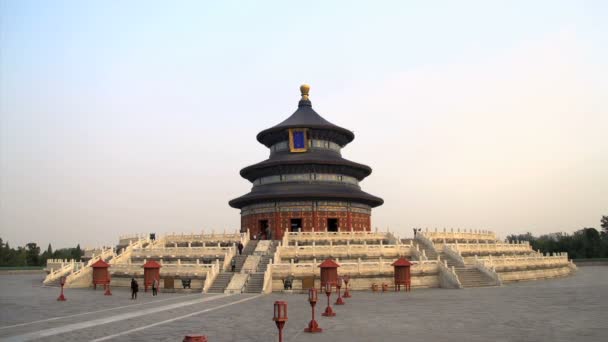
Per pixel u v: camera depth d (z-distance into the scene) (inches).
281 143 4116.6
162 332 1160.2
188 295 2230.6
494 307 1604.3
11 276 4335.6
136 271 2600.9
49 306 1763.0
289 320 1365.7
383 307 1675.7
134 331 1177.4
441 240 3316.9
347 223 3730.3
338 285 1844.2
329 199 3698.3
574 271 3934.5
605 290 2209.6
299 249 2731.3
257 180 4045.3
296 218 3661.4
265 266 2568.9
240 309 1638.8
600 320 1280.8
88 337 1098.7
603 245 6318.9
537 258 3208.7
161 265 2492.6
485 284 2596.0
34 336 1116.5
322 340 1036.5
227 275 2500.0
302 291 2394.2
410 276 2514.8
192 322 1326.3
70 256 7062.0
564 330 1123.3
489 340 1010.1
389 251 2795.3
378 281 2501.2
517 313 1437.0
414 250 2822.3
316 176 3853.3
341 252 2746.1
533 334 1074.7
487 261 2832.2
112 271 2684.5
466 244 3144.7
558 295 1983.3
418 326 1218.6
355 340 1032.2
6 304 1836.9
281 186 3804.1
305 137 3971.5
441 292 2278.5
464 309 1566.2
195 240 3184.1
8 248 6407.5
